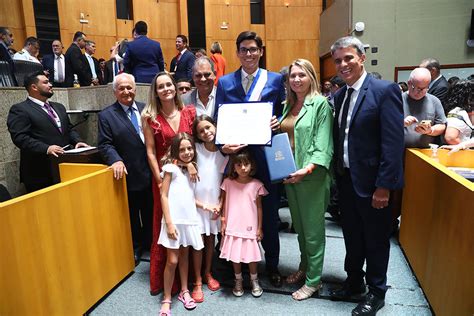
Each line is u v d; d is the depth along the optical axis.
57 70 5.11
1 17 6.94
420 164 2.23
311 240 2.01
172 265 2.00
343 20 7.36
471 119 2.66
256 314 1.94
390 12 6.82
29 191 2.95
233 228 2.05
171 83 2.15
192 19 8.71
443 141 2.69
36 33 7.27
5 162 3.18
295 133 1.96
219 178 2.14
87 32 7.82
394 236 2.97
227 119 2.02
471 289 1.39
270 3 8.98
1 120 3.12
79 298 1.88
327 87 6.18
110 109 2.52
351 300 2.04
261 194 2.06
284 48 9.13
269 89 2.12
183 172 2.05
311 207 1.97
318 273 2.05
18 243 1.49
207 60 2.35
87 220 1.96
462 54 6.66
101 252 2.08
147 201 2.71
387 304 1.98
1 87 3.12
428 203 2.02
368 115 1.69
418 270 2.18
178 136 2.03
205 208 2.10
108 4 8.00
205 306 2.03
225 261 2.53
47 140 2.81
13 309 1.46
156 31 8.54
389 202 1.77
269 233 2.19
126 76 2.50
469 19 6.52
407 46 6.86
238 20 8.94
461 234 1.51
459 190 1.54
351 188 1.87
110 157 2.38
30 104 2.80
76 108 3.82
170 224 1.97
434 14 6.65
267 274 2.36
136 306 2.05
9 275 1.44
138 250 2.69
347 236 1.97
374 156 1.73
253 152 2.09
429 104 2.70
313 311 1.95
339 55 1.70
